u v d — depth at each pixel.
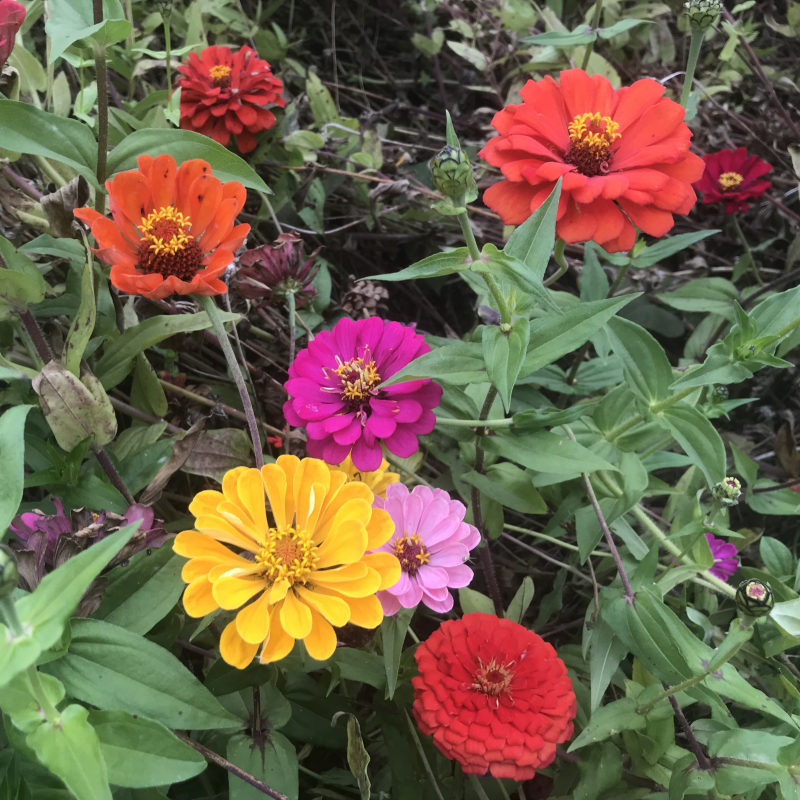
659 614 0.35
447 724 0.33
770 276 0.65
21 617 0.23
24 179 0.44
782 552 0.44
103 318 0.39
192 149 0.35
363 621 0.28
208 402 0.44
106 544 0.23
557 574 0.48
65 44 0.30
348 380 0.36
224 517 0.29
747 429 0.60
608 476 0.42
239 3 0.67
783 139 0.69
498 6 0.69
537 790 0.41
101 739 0.26
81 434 0.32
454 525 0.36
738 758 0.34
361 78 0.73
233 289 0.45
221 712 0.28
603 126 0.41
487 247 0.31
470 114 0.73
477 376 0.34
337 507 0.31
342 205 0.62
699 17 0.43
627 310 0.60
